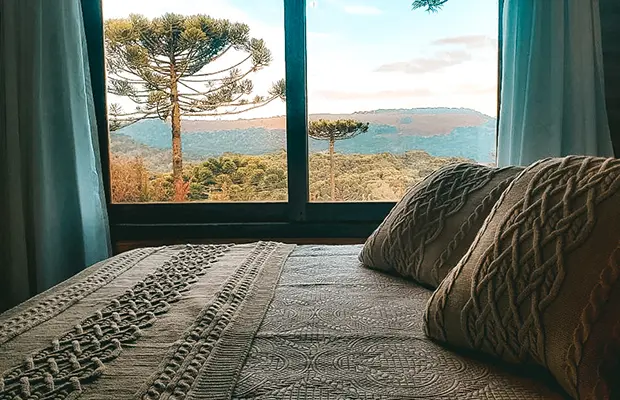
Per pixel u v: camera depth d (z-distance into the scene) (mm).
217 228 2291
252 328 898
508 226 784
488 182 1133
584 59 1887
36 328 901
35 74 1989
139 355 787
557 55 1886
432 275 1115
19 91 2016
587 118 1896
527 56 1916
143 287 1144
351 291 1139
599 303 631
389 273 1296
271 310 1004
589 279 650
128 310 991
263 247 1569
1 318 960
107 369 738
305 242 2283
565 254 686
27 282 2055
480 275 778
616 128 2057
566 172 786
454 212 1134
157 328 896
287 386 692
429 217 1175
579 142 1916
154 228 2301
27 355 787
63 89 2053
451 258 1079
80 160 2088
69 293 1103
